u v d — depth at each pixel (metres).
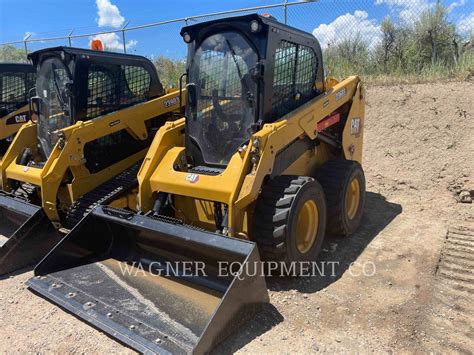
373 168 6.66
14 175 5.20
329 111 4.48
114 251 4.02
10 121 6.51
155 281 3.54
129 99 5.41
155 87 5.68
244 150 3.47
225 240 3.08
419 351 2.83
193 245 3.29
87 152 4.96
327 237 4.66
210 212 3.79
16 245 4.09
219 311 2.73
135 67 5.43
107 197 4.52
